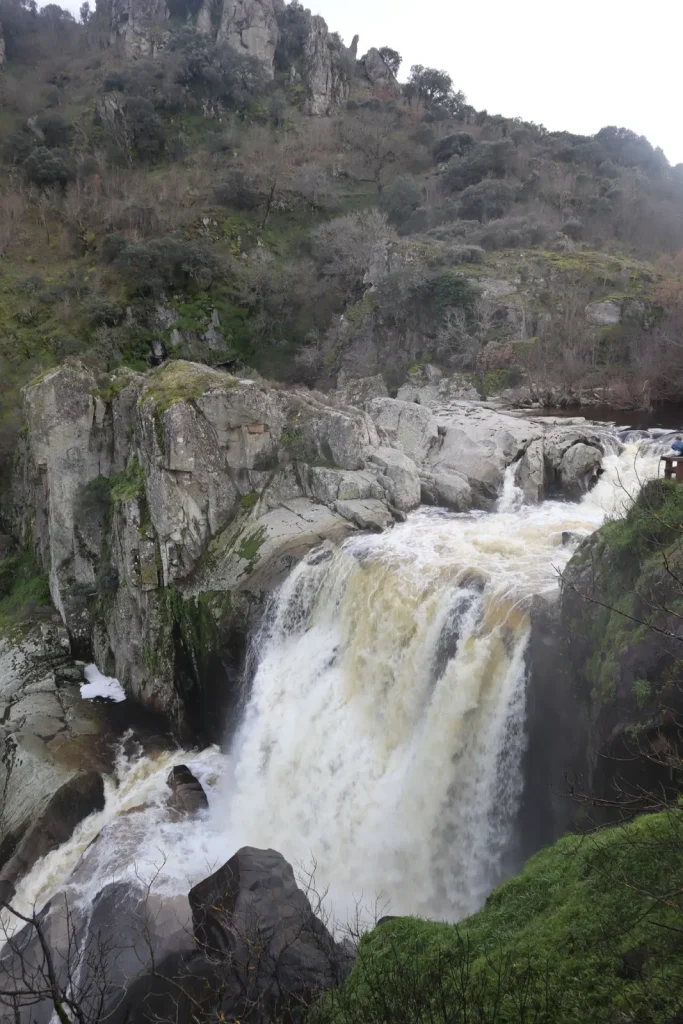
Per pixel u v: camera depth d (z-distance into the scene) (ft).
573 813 49.14
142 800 76.64
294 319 209.26
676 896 30.14
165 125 284.00
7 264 206.18
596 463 96.32
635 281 179.52
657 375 148.36
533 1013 28.71
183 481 92.22
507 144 254.06
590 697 48.96
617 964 29.58
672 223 235.61
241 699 83.56
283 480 95.96
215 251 215.72
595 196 241.35
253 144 284.61
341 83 343.46
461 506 93.97
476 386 157.07
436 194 251.60
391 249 199.62
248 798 75.25
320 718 73.77
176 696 90.43
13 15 346.33
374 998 34.42
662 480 53.72
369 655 72.33
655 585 44.34
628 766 42.68
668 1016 25.72
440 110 336.70
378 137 295.07
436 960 35.32
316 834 69.05
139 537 94.22
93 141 267.80
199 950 46.93
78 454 104.27
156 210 226.38
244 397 95.30
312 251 233.76
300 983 41.32
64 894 61.36
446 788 61.26
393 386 171.32
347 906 60.49
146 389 100.17
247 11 329.31
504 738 57.62
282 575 83.05
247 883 48.34
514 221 213.66
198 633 87.66
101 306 188.55
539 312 170.40
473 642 61.77
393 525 87.56
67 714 91.61
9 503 141.90
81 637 103.55
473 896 57.82
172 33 329.11
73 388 102.99
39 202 230.07
